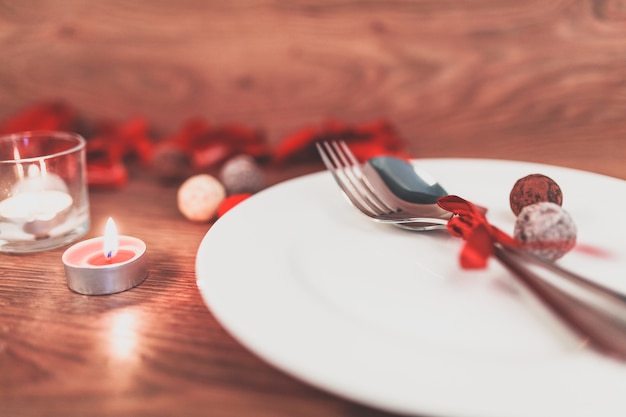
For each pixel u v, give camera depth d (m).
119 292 0.37
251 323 0.29
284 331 0.28
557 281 0.33
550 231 0.33
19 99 0.67
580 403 0.25
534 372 0.27
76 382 0.30
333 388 0.26
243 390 0.30
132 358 0.32
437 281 0.33
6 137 0.46
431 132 0.64
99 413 0.29
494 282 0.33
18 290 0.37
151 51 0.65
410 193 0.41
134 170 0.56
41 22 0.65
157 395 0.30
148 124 0.67
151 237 0.43
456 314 0.31
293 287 0.32
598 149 0.57
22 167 0.41
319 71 0.64
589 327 0.28
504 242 0.34
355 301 0.32
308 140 0.56
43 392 0.30
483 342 0.29
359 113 0.65
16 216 0.40
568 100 0.62
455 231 0.36
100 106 0.67
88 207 0.45
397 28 0.62
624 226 0.38
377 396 0.26
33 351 0.32
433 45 0.62
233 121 0.66
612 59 0.60
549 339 0.29
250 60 0.64
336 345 0.28
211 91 0.65
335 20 0.62
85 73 0.66
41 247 0.41
